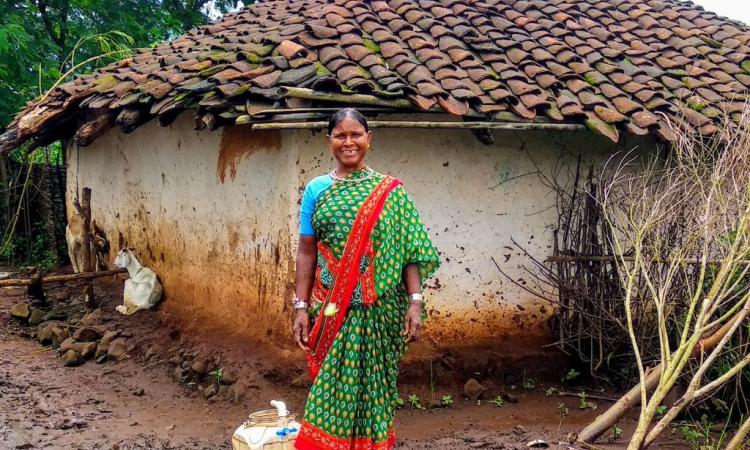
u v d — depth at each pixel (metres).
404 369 5.15
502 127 4.82
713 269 4.15
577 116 5.05
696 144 5.14
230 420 4.53
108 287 7.85
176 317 6.22
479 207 5.43
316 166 4.97
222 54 5.49
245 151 5.45
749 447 4.19
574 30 6.59
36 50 11.88
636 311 5.19
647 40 6.82
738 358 4.39
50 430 4.31
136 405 4.88
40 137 8.78
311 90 4.54
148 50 7.94
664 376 3.55
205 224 6.08
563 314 5.48
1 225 11.10
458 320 5.43
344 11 6.00
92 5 13.12
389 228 2.92
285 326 5.02
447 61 5.31
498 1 6.88
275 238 5.14
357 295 2.93
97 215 8.50
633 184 5.54
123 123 5.41
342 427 2.91
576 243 5.52
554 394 5.27
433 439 4.29
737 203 3.83
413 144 5.23
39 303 7.38
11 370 5.56
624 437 4.35
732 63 6.71
